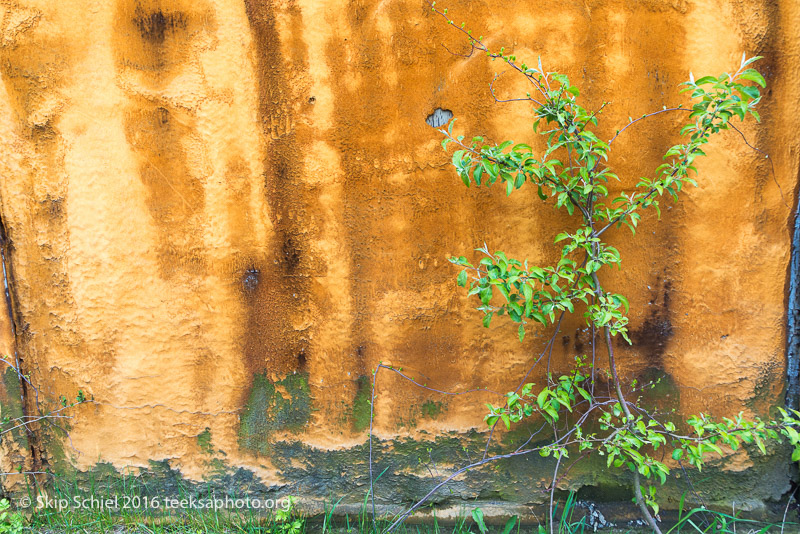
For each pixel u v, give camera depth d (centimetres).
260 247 218
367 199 214
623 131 208
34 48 207
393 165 212
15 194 215
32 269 219
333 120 210
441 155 211
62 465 229
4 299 221
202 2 205
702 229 212
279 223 216
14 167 213
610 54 205
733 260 212
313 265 218
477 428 224
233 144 212
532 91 207
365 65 207
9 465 226
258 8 205
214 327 221
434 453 226
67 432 226
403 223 215
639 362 219
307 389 224
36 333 222
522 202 213
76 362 223
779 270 212
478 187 213
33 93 209
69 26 206
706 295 214
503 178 185
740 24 202
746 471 219
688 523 221
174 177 214
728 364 216
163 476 228
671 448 221
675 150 187
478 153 184
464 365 222
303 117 210
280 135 212
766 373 215
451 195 213
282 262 218
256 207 216
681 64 205
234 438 226
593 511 224
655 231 213
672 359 218
